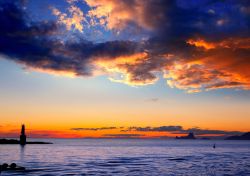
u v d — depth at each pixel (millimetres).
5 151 144750
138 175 61438
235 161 100062
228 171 70188
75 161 93625
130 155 131125
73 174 60781
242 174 65250
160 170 70625
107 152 157125
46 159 99375
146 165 82625
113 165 81438
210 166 81500
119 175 60844
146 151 173875
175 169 73125
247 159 110062
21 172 62000
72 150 173750
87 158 108312
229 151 179750
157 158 112688
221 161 99625
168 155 133500
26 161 90562
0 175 57375
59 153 138125
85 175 59781
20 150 156875
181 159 108125
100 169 70812
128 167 76500
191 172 67688
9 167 67000
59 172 63375
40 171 64438
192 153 154000
